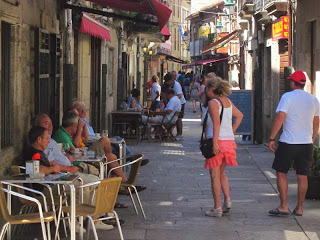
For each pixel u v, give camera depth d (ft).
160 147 64.23
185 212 34.42
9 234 26.03
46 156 29.68
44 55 37.37
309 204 36.09
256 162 53.47
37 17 36.22
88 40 57.88
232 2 119.96
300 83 32.83
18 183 27.04
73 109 37.11
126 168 46.21
